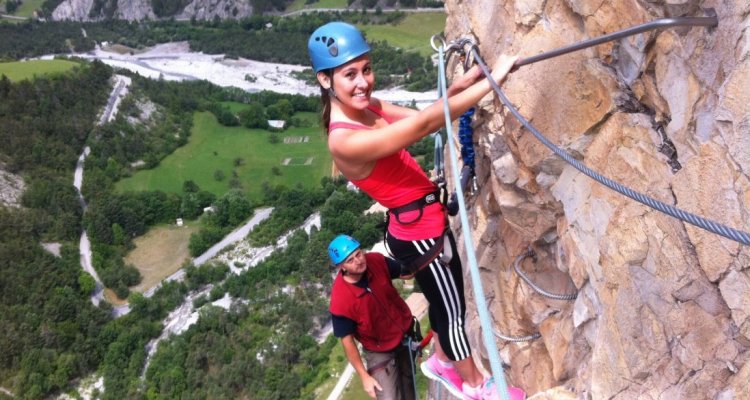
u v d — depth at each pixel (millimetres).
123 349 52469
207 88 112000
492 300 6691
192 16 167500
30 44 150625
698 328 3270
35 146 85562
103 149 88750
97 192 78125
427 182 3805
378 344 5070
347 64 3340
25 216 73438
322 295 53500
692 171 3199
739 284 2941
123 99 99188
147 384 47938
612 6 3773
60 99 94750
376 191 3715
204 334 50125
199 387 45719
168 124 97250
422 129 3242
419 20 138625
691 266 3273
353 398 40750
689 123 3219
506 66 3578
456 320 4195
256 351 47906
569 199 4539
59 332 55219
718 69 2953
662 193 3508
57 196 78125
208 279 61156
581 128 4227
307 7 159000
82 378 52375
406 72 112500
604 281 4090
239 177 84562
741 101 2740
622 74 3889
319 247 56500
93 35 160625
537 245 5652
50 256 67438
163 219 74688
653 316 3604
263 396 42562
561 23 4387
